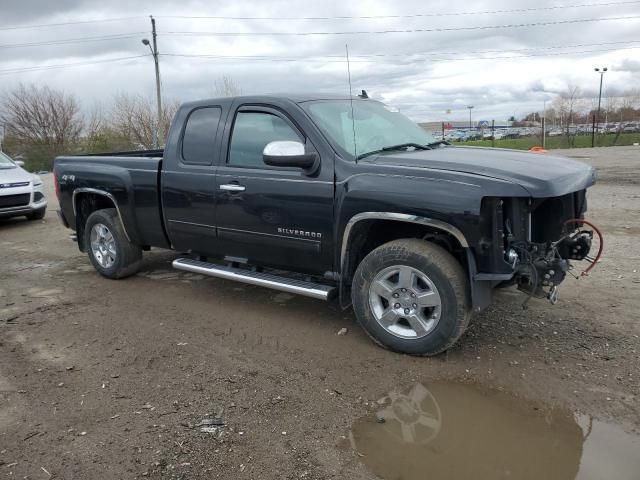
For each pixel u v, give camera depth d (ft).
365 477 9.00
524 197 11.74
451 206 11.69
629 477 8.88
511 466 9.21
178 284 19.86
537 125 148.25
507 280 12.84
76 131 162.81
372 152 14.03
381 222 13.60
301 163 13.60
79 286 20.04
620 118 155.84
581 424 10.32
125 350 14.14
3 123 159.33
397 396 11.49
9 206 33.09
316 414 10.89
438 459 9.43
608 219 28.22
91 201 20.93
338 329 15.15
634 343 13.41
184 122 17.11
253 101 15.43
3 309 17.62
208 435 10.24
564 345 13.47
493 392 11.51
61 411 11.21
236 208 15.51
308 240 14.29
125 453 9.75
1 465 9.51
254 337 14.76
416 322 12.83
